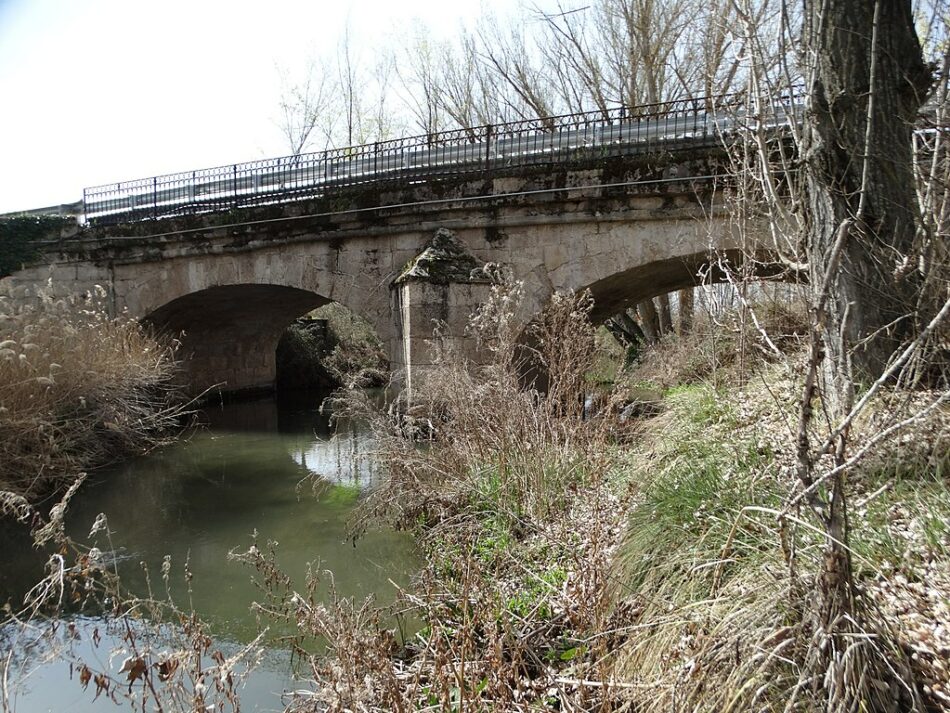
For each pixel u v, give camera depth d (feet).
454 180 34.09
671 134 31.48
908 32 13.32
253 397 61.67
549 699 9.37
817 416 11.17
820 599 6.76
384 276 37.06
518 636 10.27
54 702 12.02
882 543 8.76
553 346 20.11
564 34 58.34
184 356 53.78
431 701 9.79
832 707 6.34
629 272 31.73
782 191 14.48
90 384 32.04
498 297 23.36
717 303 17.46
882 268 12.44
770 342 8.46
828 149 12.30
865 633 6.42
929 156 11.30
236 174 43.93
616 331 68.59
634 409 26.96
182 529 23.73
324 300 55.83
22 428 27.99
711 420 16.33
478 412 19.25
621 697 8.46
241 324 57.41
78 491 28.60
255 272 41.55
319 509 25.39
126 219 47.73
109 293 46.70
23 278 47.24
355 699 9.06
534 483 16.85
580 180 31.27
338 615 10.68
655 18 54.24
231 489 29.35
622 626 9.92
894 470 10.04
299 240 39.27
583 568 11.33
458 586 13.07
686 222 29.66
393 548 19.33
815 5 13.03
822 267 9.30
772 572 8.14
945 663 6.88
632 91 55.36
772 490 10.41
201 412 52.47
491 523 16.96
